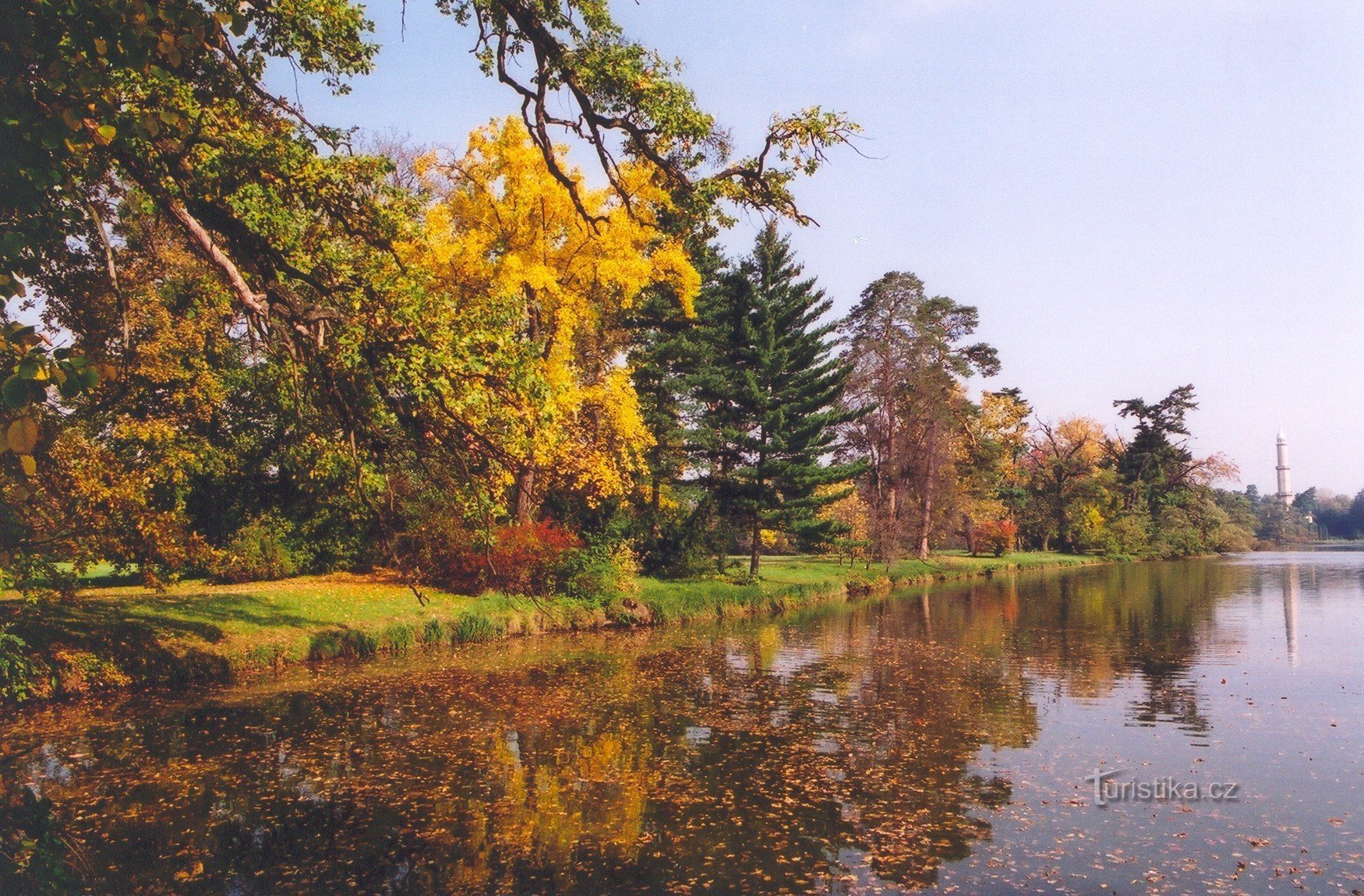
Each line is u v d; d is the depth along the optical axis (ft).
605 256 85.92
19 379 15.19
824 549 146.82
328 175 36.94
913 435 175.22
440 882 26.17
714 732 44.27
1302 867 27.48
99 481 47.62
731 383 125.59
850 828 30.68
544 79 36.99
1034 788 35.12
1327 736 43.47
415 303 34.88
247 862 27.48
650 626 90.89
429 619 75.66
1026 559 224.94
